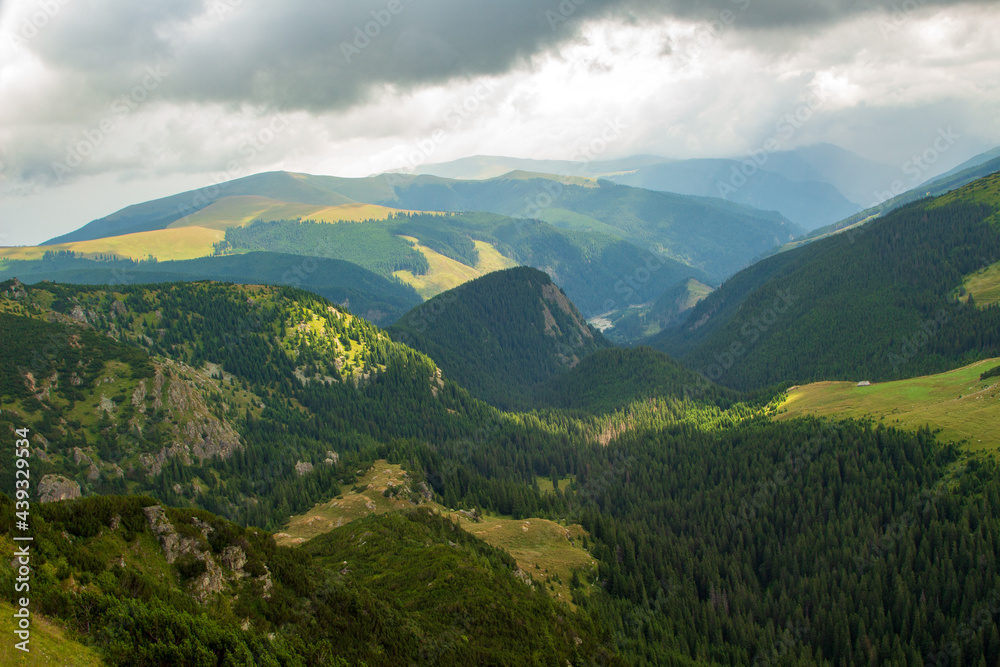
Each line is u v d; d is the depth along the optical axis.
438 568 133.00
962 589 169.75
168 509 87.19
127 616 67.44
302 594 95.50
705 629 169.75
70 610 64.31
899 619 167.75
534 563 172.88
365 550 149.75
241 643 74.44
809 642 168.38
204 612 76.44
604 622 150.75
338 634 93.19
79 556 71.62
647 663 141.62
